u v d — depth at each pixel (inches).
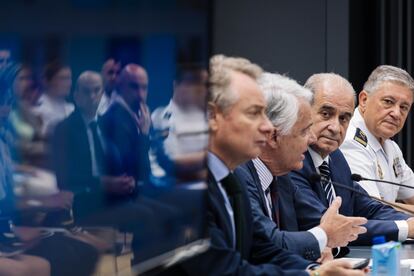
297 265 127.6
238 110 114.0
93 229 87.4
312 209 161.2
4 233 77.9
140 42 92.8
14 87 75.9
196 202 106.0
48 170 80.3
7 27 74.4
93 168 86.3
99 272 88.7
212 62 115.1
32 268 80.5
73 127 83.0
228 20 288.4
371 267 130.9
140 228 95.2
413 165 286.5
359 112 207.8
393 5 289.6
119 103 90.0
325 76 172.6
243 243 121.1
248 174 140.6
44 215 81.1
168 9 97.8
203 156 106.7
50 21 79.0
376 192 201.0
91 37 84.7
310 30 283.6
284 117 140.1
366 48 291.3
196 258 109.6
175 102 100.3
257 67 117.4
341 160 180.4
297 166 145.1
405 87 205.5
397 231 170.9
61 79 80.7
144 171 95.0
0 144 76.1
